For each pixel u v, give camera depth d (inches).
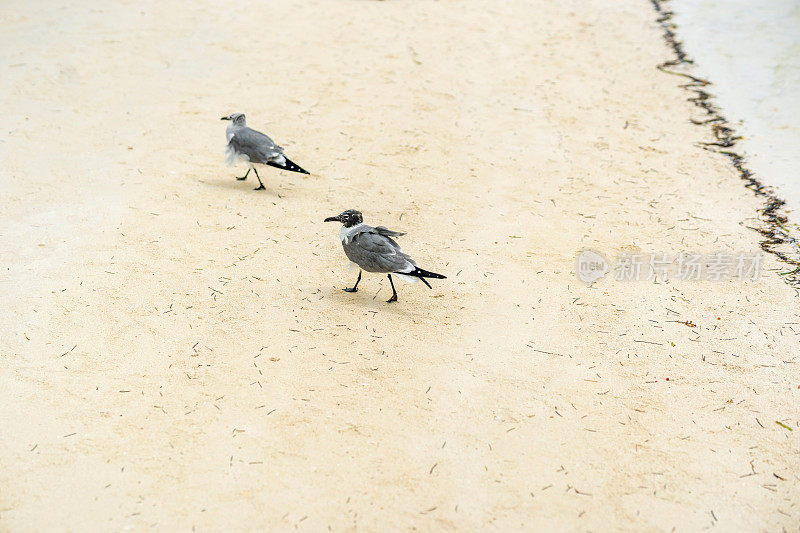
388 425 262.1
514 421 268.5
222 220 408.8
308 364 291.6
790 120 580.4
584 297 353.7
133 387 275.4
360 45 720.3
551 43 750.5
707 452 258.8
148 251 370.3
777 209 453.4
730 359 311.3
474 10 841.5
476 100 611.8
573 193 467.8
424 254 385.4
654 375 299.0
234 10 799.1
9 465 237.8
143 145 500.4
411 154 513.0
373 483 236.5
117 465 239.5
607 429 267.3
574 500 234.7
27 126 511.2
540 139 546.9
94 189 434.3
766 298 359.3
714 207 456.1
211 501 227.0
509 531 221.5
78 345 297.1
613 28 797.9
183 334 307.1
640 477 245.9
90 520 218.8
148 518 220.2
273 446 249.8
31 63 619.2
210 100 583.5
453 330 322.0
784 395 289.6
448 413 269.9
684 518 230.2
